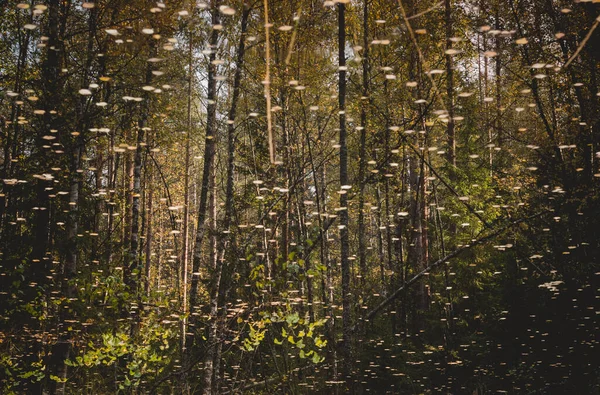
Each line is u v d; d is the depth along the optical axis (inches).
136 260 335.3
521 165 459.2
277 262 268.4
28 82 315.6
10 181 196.5
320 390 395.5
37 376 259.3
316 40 445.4
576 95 417.1
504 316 407.5
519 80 435.5
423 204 516.1
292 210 506.3
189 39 398.9
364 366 412.5
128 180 570.6
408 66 451.2
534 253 410.3
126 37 309.1
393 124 444.8
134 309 287.3
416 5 425.7
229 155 340.2
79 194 349.4
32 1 363.6
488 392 406.0
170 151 653.3
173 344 409.1
